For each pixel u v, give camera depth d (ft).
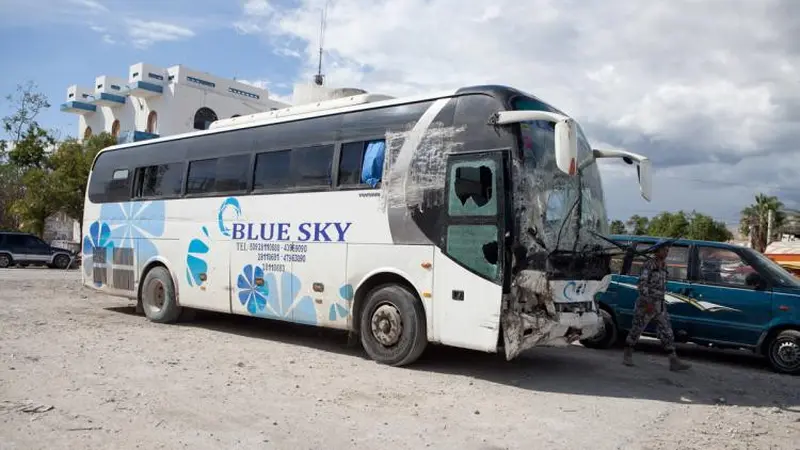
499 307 24.54
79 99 138.10
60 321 37.88
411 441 17.85
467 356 31.55
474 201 25.62
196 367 26.23
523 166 25.09
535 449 17.65
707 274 34.32
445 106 27.43
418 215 27.32
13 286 59.06
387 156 28.81
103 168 45.55
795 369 31.45
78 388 21.90
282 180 33.27
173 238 39.14
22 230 110.63
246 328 39.22
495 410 21.50
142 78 119.24
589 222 28.55
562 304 26.05
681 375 29.37
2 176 124.16
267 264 33.40
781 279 32.86
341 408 20.89
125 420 18.58
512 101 26.09
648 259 30.81
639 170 28.81
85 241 46.06
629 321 35.94
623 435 19.31
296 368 26.99
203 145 38.29
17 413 18.79
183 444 16.74
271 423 18.93
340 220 30.19
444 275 26.27
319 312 30.83
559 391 24.85
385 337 28.12
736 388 27.25
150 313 40.11
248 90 132.67
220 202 36.40
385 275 28.63
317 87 38.52
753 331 32.42
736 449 18.39
